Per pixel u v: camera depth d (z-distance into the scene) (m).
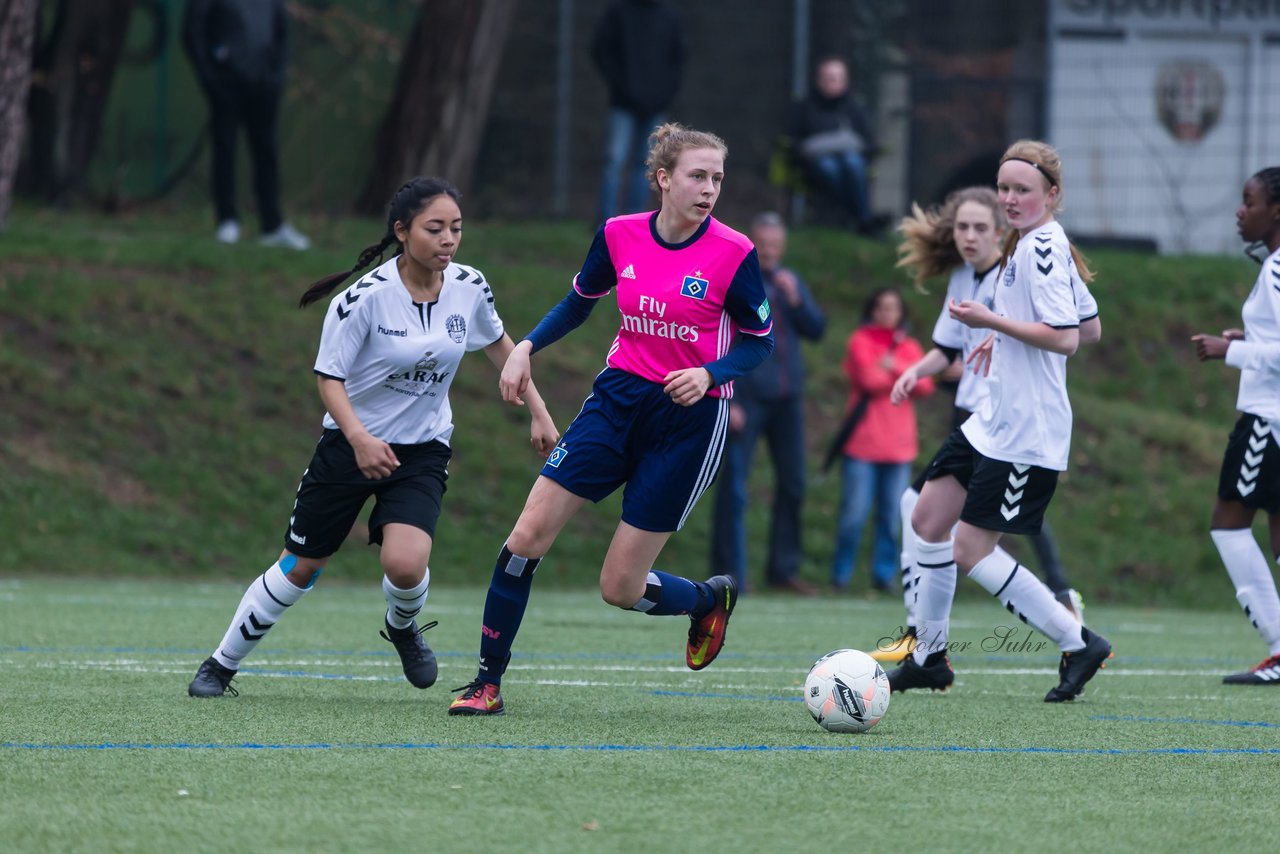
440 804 13.75
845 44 76.00
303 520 20.55
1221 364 65.12
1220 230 79.69
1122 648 33.84
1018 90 74.31
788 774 15.63
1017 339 21.92
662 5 59.53
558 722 19.08
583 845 12.34
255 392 52.78
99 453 49.25
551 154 74.88
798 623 37.12
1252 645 34.97
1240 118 80.62
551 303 59.09
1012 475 22.45
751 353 19.14
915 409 57.12
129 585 43.00
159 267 57.00
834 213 69.50
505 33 71.56
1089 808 14.28
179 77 71.81
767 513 52.53
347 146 74.38
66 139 67.94
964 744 18.03
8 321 52.47
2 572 44.62
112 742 16.78
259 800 13.81
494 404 54.69
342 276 20.20
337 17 74.19
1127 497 54.62
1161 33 79.94
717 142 19.08
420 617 36.19
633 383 19.44
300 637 30.64
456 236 19.64
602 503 51.91
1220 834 13.31
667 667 26.97
